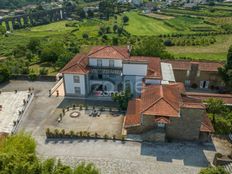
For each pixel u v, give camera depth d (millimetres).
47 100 61125
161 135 45500
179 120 45094
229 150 44250
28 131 49719
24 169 29312
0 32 164875
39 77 72000
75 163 41594
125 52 63375
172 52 103125
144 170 40062
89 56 60562
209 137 47375
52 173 29781
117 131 49250
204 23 155375
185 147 44906
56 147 45219
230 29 134250
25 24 193125
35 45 104438
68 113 55281
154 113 44562
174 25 151750
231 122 48656
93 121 52500
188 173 39406
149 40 80750
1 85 69250
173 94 49438
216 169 34375
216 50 105750
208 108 52844
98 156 43094
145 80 56188
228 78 63438
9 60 91188
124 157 42750
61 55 81875
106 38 126250
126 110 55875
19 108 57781
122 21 173000
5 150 34125
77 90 61875
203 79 67875
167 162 41594
